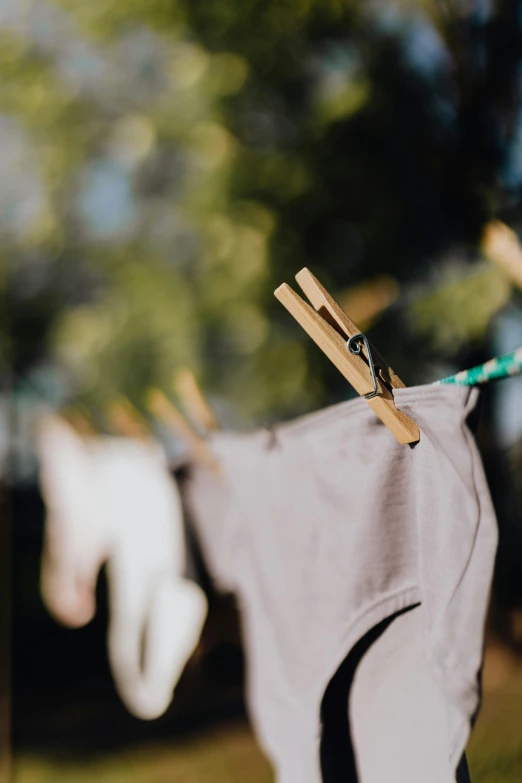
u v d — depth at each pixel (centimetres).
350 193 385
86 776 398
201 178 398
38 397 351
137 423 219
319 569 109
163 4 387
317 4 373
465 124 372
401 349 399
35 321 499
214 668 564
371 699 101
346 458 104
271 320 412
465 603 83
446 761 92
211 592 182
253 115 398
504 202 353
